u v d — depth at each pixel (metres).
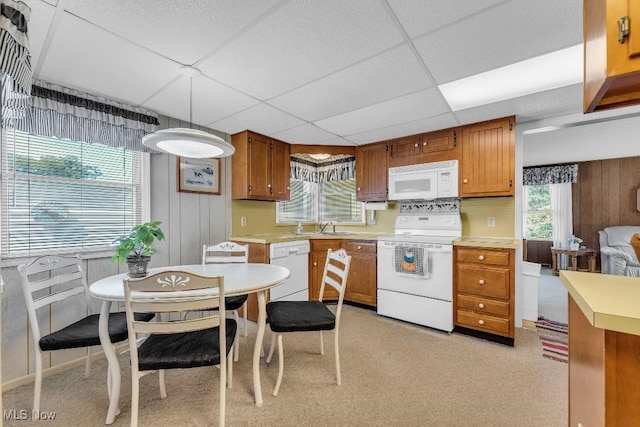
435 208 3.24
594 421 0.75
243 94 2.19
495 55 1.67
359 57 1.70
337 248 3.45
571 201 5.35
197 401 1.64
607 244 4.66
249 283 1.67
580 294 0.80
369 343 2.40
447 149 2.94
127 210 2.42
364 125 2.88
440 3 1.27
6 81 1.19
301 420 1.48
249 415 1.52
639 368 0.64
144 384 1.81
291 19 1.38
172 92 2.15
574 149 4.38
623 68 0.71
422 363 2.07
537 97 2.23
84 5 1.27
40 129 1.89
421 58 1.71
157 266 2.59
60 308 2.01
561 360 2.12
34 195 1.94
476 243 2.51
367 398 1.66
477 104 2.36
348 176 4.08
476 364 2.06
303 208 4.34
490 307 2.44
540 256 5.73
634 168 4.87
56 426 1.44
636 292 0.82
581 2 1.25
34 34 1.46
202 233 2.96
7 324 1.78
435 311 2.67
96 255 2.18
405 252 2.84
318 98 2.26
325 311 1.95
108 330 1.57
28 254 1.88
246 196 3.11
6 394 1.71
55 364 1.97
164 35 1.49
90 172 2.21
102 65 1.77
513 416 1.52
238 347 2.22
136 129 2.39
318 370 1.97
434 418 1.50
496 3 1.27
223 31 1.46
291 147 3.63
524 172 5.78
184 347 1.42
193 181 2.88
